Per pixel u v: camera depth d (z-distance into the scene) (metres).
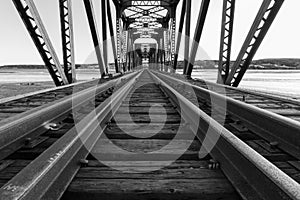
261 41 5.56
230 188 1.81
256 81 23.59
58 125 3.42
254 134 3.15
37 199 1.36
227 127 3.50
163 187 1.82
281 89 12.88
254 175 1.62
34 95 5.62
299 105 4.57
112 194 1.74
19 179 1.39
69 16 6.88
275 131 2.79
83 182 1.88
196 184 1.87
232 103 4.05
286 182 1.35
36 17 5.39
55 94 5.71
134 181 1.90
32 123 2.79
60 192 1.66
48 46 5.96
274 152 2.54
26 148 2.51
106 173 2.03
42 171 1.49
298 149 2.39
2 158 2.20
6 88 11.16
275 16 5.12
